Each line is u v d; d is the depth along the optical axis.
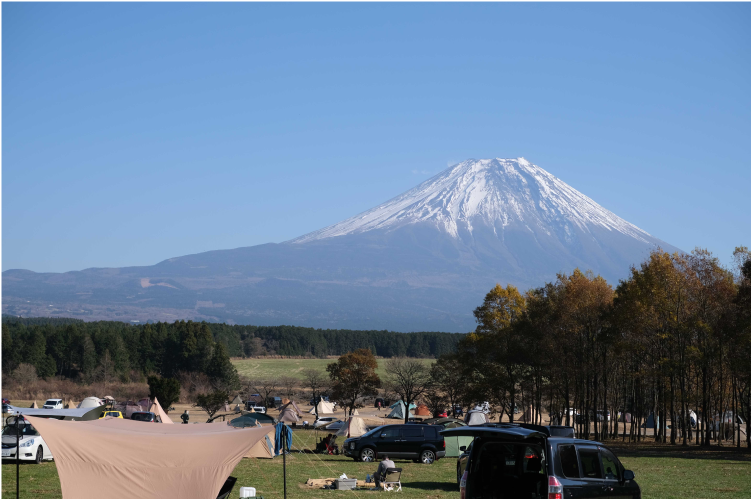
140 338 164.25
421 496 24.70
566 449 15.69
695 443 62.78
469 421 78.44
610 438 70.69
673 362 55.91
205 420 91.06
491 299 70.62
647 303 58.38
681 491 25.86
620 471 16.72
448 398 89.56
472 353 70.25
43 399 124.19
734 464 39.56
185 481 18.95
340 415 106.44
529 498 15.33
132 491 18.77
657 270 58.66
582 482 15.48
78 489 18.66
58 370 158.75
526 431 15.48
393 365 98.75
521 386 67.50
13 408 31.95
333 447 43.97
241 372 185.62
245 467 34.25
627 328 59.81
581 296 65.56
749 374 52.00
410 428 38.06
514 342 66.19
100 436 19.34
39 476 27.31
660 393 60.56
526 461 15.84
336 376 101.00
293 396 137.88
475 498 15.62
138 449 19.22
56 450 18.83
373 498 24.25
